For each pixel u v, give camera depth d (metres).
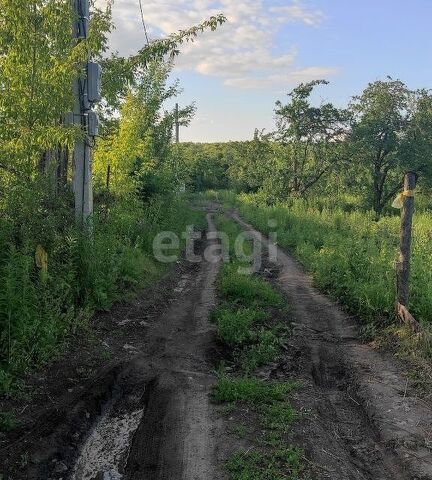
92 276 8.18
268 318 8.65
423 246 11.83
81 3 8.23
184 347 7.29
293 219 24.73
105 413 5.61
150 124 20.39
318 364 6.94
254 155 45.22
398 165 30.72
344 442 4.98
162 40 10.16
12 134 7.82
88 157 8.60
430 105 30.16
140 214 14.20
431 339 6.98
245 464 4.36
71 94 7.90
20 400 5.28
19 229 6.94
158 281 11.11
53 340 6.30
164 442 4.83
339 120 33.66
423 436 4.97
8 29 7.80
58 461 4.59
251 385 5.74
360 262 10.98
